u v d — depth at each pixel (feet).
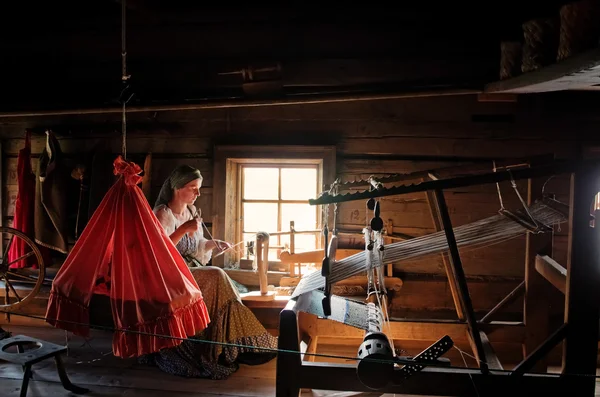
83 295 8.53
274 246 11.91
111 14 12.10
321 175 11.73
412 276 11.58
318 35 11.51
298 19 11.55
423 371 7.04
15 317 12.58
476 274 11.46
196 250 10.99
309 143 11.61
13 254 12.48
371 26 11.35
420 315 11.57
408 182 11.25
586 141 10.88
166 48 12.02
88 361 10.46
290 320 7.38
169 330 8.29
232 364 10.14
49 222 12.28
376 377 6.73
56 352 8.81
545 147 11.02
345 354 11.18
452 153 11.29
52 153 11.93
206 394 9.13
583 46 6.53
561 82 7.79
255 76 10.75
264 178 12.28
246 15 11.57
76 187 12.51
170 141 12.16
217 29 11.82
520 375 6.84
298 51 11.63
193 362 9.96
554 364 10.52
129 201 8.51
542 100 10.90
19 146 12.73
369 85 11.46
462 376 6.98
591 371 6.74
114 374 9.91
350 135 11.57
